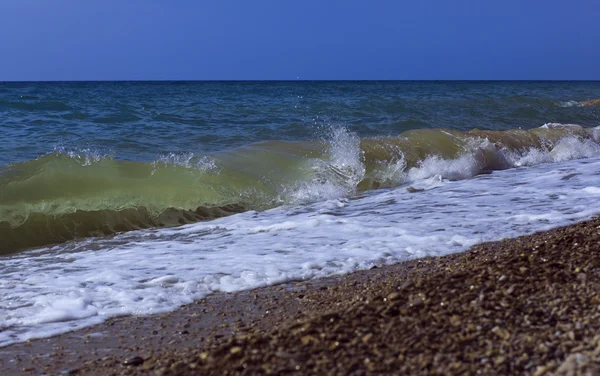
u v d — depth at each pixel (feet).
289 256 17.21
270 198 27.50
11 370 9.95
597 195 25.04
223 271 15.84
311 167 31.14
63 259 18.16
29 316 12.64
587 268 12.23
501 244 17.34
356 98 96.99
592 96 121.90
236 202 26.73
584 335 8.76
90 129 45.14
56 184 24.47
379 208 24.47
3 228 21.39
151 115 55.16
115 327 12.02
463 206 23.77
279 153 32.71
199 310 12.90
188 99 84.43
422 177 32.94
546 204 23.41
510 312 9.86
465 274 12.14
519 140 41.78
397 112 63.98
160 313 12.82
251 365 8.59
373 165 33.53
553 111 70.18
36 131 43.06
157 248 19.25
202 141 40.63
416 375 7.95
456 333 9.12
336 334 9.32
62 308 13.02
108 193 24.85
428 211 23.08
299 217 23.40
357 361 8.44
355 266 15.96
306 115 58.49
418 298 10.67
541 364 8.00
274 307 12.78
